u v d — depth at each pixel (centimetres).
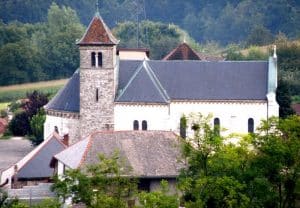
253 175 16438
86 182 15862
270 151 16575
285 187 16738
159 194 15438
